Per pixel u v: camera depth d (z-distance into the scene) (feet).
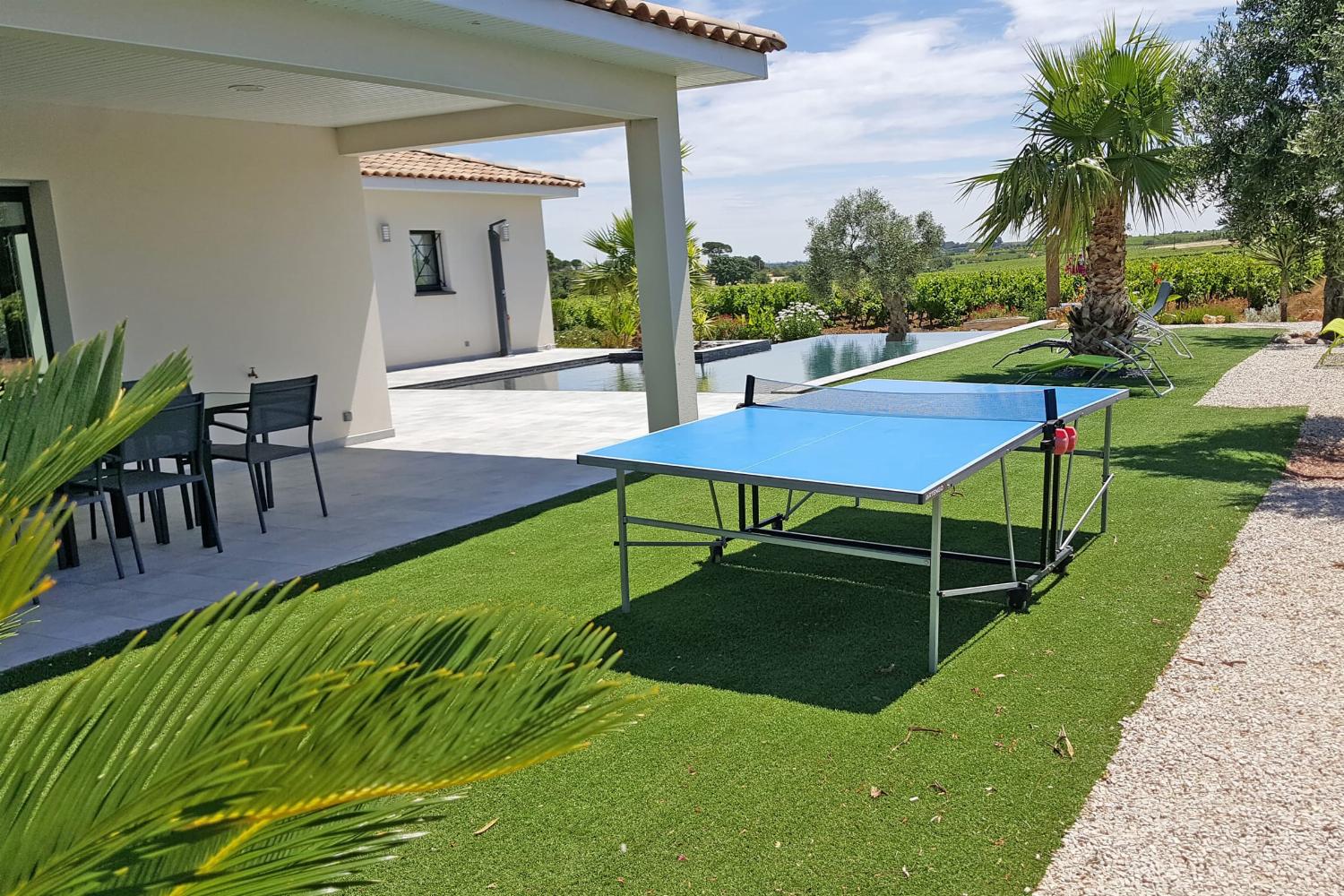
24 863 3.58
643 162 25.46
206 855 3.92
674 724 10.90
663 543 14.30
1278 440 23.54
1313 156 20.45
